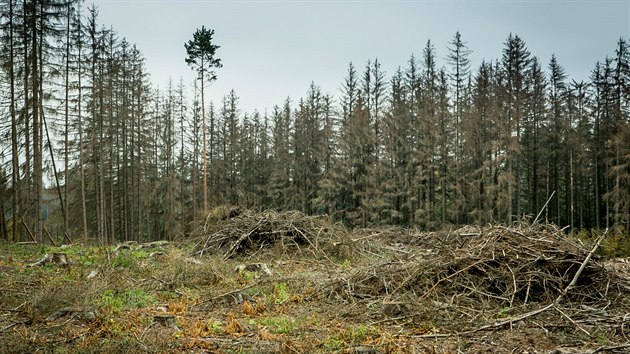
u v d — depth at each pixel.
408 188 32.19
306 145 36.91
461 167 32.22
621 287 7.18
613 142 28.83
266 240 12.30
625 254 13.91
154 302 7.16
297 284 8.19
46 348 4.75
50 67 20.08
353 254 11.65
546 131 33.28
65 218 21.41
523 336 5.36
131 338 5.20
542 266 7.21
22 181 20.77
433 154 31.47
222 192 39.88
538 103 33.09
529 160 34.56
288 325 5.84
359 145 32.41
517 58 31.36
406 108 33.88
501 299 6.75
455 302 6.73
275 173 37.66
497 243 7.82
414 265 7.93
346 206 35.69
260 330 5.64
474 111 31.31
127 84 30.69
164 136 36.72
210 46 29.19
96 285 7.53
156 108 37.41
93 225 33.34
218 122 42.25
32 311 6.12
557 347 4.92
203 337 5.39
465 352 4.89
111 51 28.28
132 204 32.09
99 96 25.86
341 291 7.49
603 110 32.62
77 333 5.36
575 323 5.58
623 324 5.55
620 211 30.58
